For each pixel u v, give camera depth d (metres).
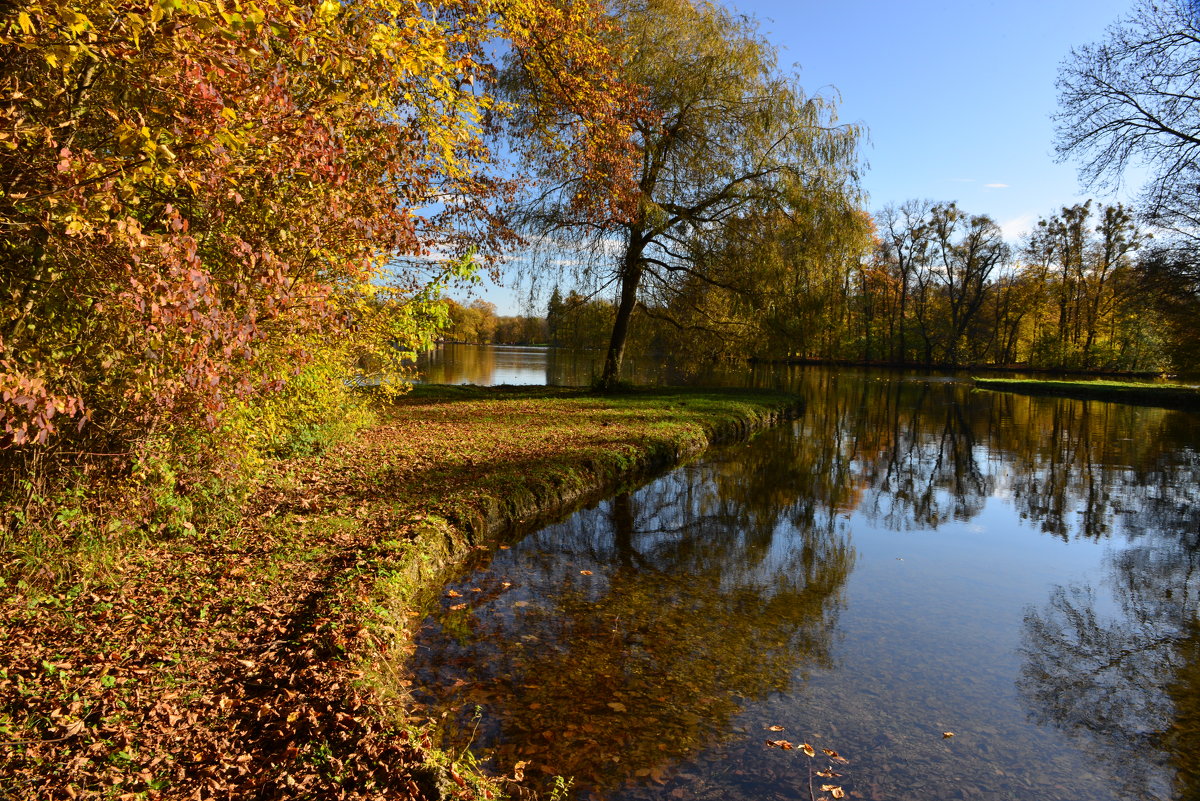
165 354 3.96
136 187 4.18
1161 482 12.98
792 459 14.50
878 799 3.62
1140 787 3.83
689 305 20.97
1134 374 44.12
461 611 5.79
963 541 8.95
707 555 7.95
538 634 5.44
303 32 3.93
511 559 7.23
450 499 7.68
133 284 3.30
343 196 5.01
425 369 41.81
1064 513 10.55
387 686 4.02
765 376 38.53
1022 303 53.25
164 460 5.37
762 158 19.48
